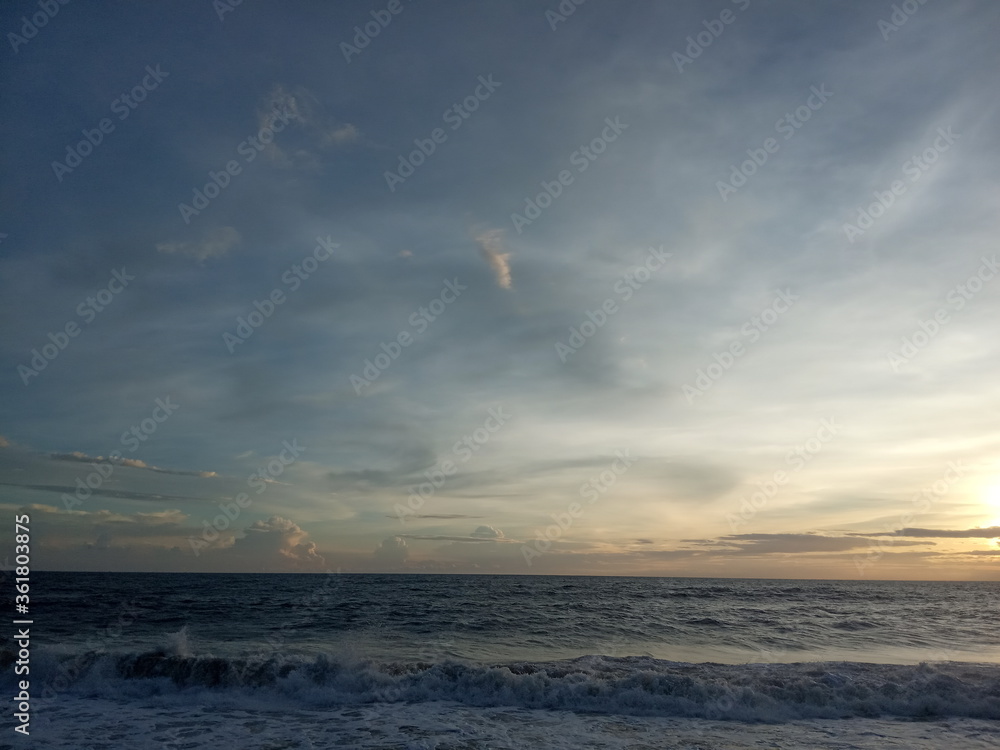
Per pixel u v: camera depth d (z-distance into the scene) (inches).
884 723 418.3
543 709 444.1
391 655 693.3
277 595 1737.2
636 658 608.4
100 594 1621.6
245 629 922.7
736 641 870.4
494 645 786.8
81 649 616.1
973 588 3843.5
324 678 489.7
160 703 447.2
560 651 739.4
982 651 799.1
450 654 704.4
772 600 1871.3
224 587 2182.6
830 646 836.0
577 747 355.3
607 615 1234.6
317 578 3909.9
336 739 363.6
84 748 341.4
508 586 2758.4
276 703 449.7
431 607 1380.4
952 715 438.0
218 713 422.0
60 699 453.4
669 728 399.9
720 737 381.1
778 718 428.8
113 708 431.8
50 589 1844.2
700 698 455.8
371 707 441.1
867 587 3700.8
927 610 1557.6
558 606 1472.7
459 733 379.2
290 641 798.5
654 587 2901.1
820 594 2364.7
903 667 559.5
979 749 362.9
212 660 508.7
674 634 942.4
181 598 1513.3
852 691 466.3
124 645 729.6
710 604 1628.9
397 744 354.6
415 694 469.1
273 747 346.9
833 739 379.6
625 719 420.8
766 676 514.0
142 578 3341.5
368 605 1402.6
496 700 461.4
